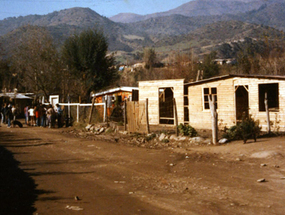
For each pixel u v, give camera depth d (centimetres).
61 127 2295
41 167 961
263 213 531
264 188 683
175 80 2159
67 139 1633
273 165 895
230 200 608
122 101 2697
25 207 591
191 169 898
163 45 15288
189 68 3788
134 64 7662
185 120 2183
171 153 1166
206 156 1073
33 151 1264
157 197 642
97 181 785
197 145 1328
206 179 781
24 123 2738
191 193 666
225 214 531
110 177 826
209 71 3850
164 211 556
